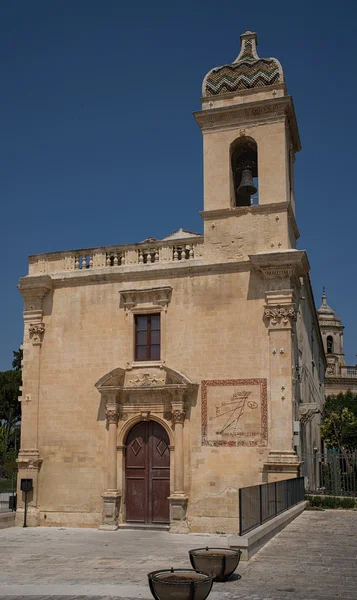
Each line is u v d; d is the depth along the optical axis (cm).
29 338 3052
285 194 2811
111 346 2917
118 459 2800
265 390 2652
